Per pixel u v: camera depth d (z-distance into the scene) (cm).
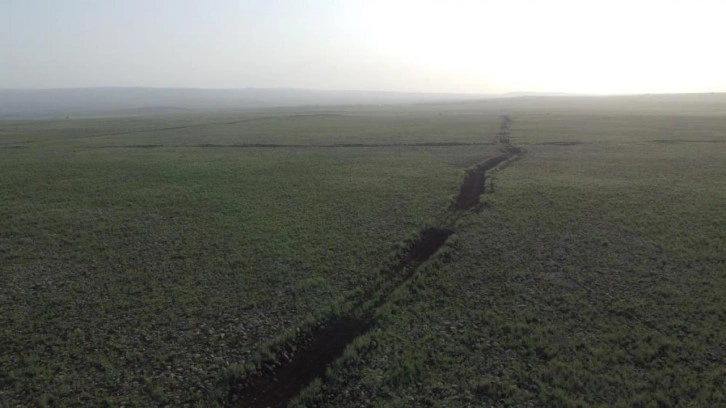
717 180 3625
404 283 2017
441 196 3434
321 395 1328
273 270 2183
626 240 2436
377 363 1469
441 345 1553
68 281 2098
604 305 1778
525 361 1455
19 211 3125
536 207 3070
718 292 1828
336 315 1783
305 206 3238
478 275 2081
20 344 1605
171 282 2080
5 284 2070
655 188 3453
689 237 2420
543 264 2183
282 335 1627
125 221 2939
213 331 1680
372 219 2917
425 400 1293
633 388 1302
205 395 1348
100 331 1688
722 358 1418
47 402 1316
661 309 1725
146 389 1376
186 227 2816
